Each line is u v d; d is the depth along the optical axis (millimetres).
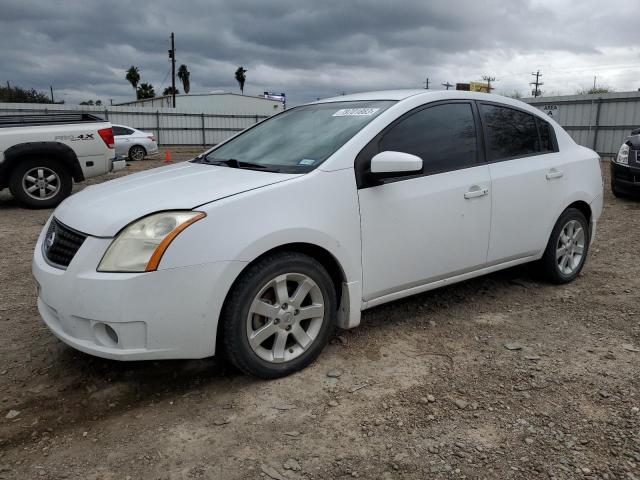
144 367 3322
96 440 2602
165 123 33375
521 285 4777
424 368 3275
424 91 3916
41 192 9180
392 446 2533
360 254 3342
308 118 4031
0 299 4531
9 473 2361
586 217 4941
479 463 2408
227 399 2947
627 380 3113
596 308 4262
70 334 2887
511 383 3096
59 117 9555
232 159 3736
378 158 3215
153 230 2754
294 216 3023
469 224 3865
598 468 2359
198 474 2354
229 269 2811
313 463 2420
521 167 4211
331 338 3682
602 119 21500
